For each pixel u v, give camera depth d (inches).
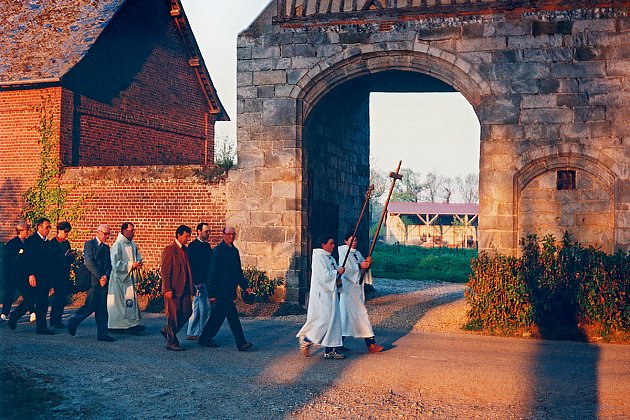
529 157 498.0
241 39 571.5
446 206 2454.5
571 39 494.3
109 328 412.8
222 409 259.0
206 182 599.2
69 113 677.3
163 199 615.2
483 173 506.0
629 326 416.5
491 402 270.8
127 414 252.1
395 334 436.5
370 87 705.0
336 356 348.2
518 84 502.0
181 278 374.6
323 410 258.4
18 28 751.7
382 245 1895.9
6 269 472.1
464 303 580.4
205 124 936.9
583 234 492.7
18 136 679.7
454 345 394.0
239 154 574.2
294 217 559.2
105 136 733.9
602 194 490.9
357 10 547.2
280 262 561.3
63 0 787.4
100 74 725.3
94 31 717.9
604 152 485.7
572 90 492.7
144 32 800.9
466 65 511.8
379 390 287.0
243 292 379.6
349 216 710.5
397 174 348.8
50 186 657.6
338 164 676.7
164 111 842.2
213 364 333.7
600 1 488.1
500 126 504.1
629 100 483.5
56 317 441.4
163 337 414.3
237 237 573.6
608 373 320.8
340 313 358.3
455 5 515.2
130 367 324.2
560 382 301.9
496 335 433.4
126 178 629.9
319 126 616.1
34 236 421.7
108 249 415.5
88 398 271.4
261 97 567.5
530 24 500.7
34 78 659.4
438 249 1764.3
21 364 326.0
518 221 502.6
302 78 557.3
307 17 554.6
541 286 434.6
